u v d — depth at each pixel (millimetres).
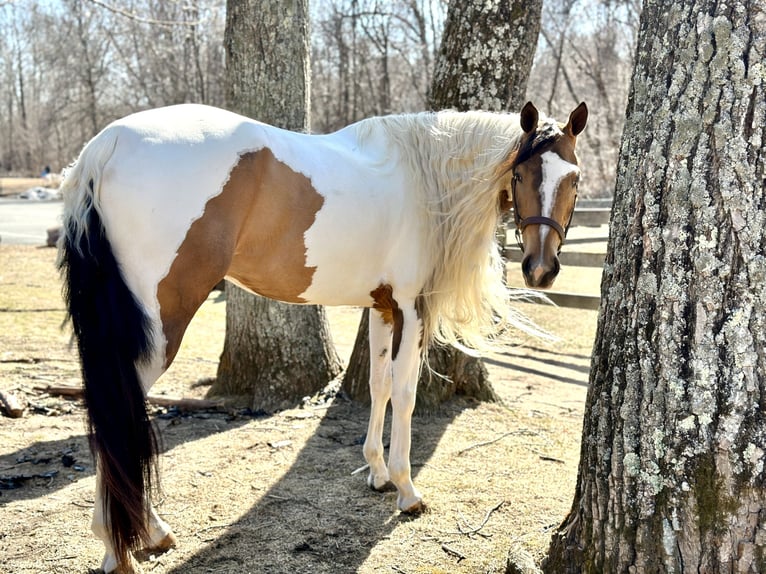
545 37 18156
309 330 4523
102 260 2160
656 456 1790
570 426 4117
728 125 1659
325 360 4617
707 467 1703
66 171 2277
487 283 3010
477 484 3199
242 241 2443
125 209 2180
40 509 2787
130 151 2205
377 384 3100
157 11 17422
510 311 3180
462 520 2822
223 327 7086
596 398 2004
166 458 3408
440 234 2836
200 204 2266
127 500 2076
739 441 1658
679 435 1741
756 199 1641
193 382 4922
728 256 1667
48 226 17016
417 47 20172
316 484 3158
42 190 28766
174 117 2344
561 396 4922
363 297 2865
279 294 2734
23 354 5340
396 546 2588
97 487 2182
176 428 3900
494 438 3844
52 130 43688
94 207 2176
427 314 2914
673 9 1778
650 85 1847
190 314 2342
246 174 2359
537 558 2264
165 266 2236
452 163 2832
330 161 2611
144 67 24469
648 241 1815
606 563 1915
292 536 2637
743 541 1668
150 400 4246
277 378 4367
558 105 20547
